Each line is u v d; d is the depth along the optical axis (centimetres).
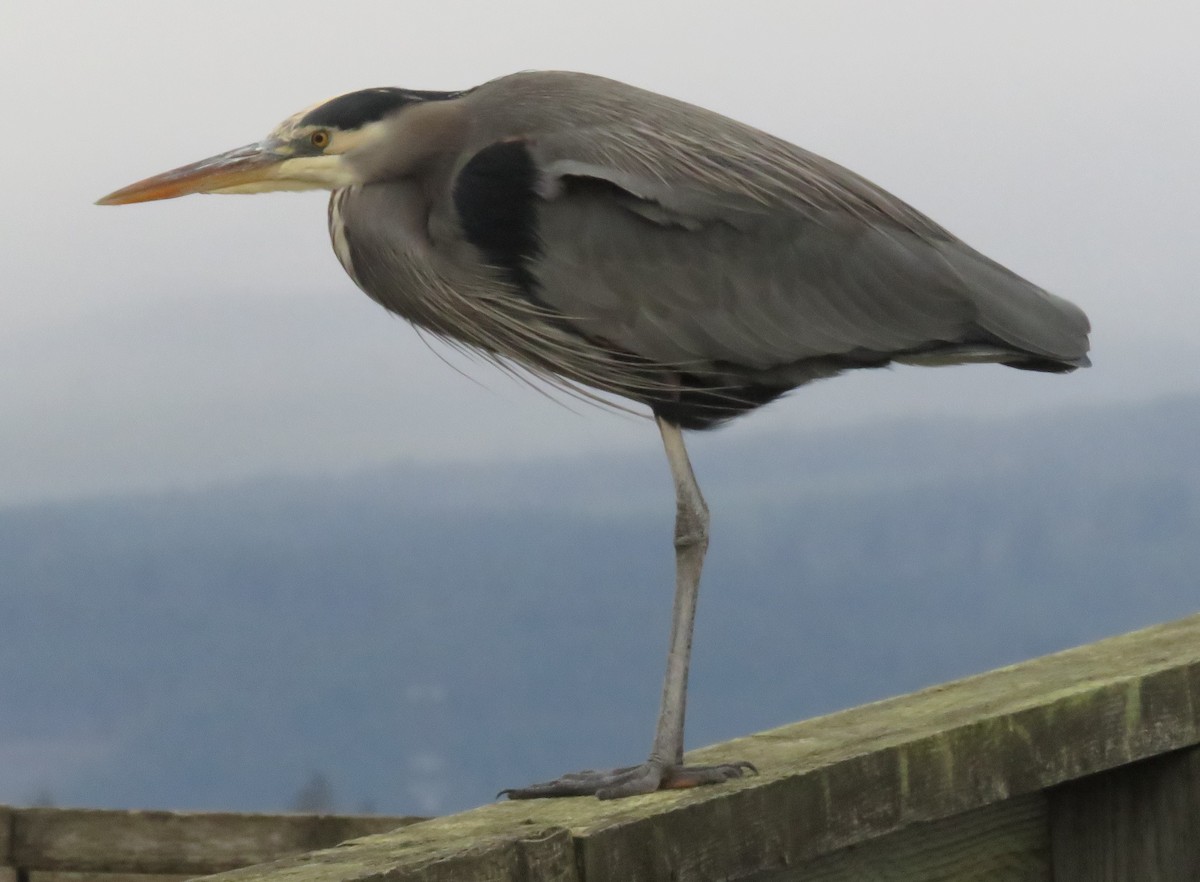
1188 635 754
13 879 878
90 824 871
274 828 864
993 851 639
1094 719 634
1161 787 650
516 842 506
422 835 559
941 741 602
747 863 560
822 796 576
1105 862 645
